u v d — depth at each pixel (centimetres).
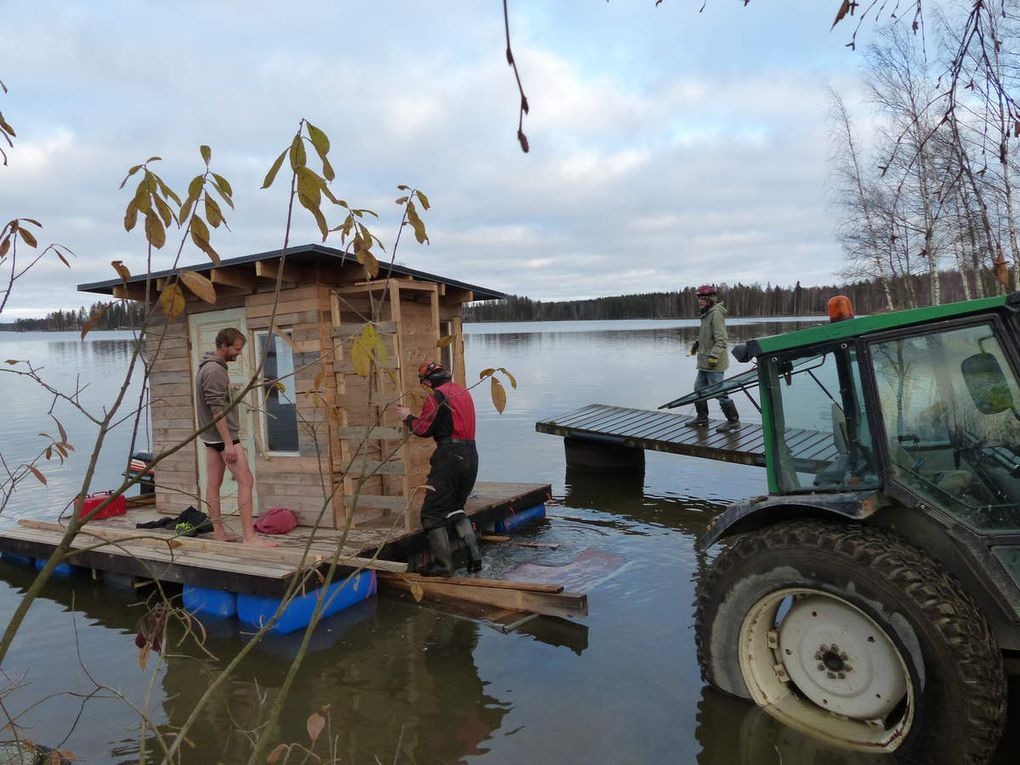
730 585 379
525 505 798
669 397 1864
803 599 367
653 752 347
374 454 674
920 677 313
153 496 830
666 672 430
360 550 568
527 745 356
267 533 643
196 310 730
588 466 1098
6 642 158
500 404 206
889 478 347
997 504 329
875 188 1625
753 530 414
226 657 472
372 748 356
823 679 361
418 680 430
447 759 345
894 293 1814
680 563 644
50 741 368
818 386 387
